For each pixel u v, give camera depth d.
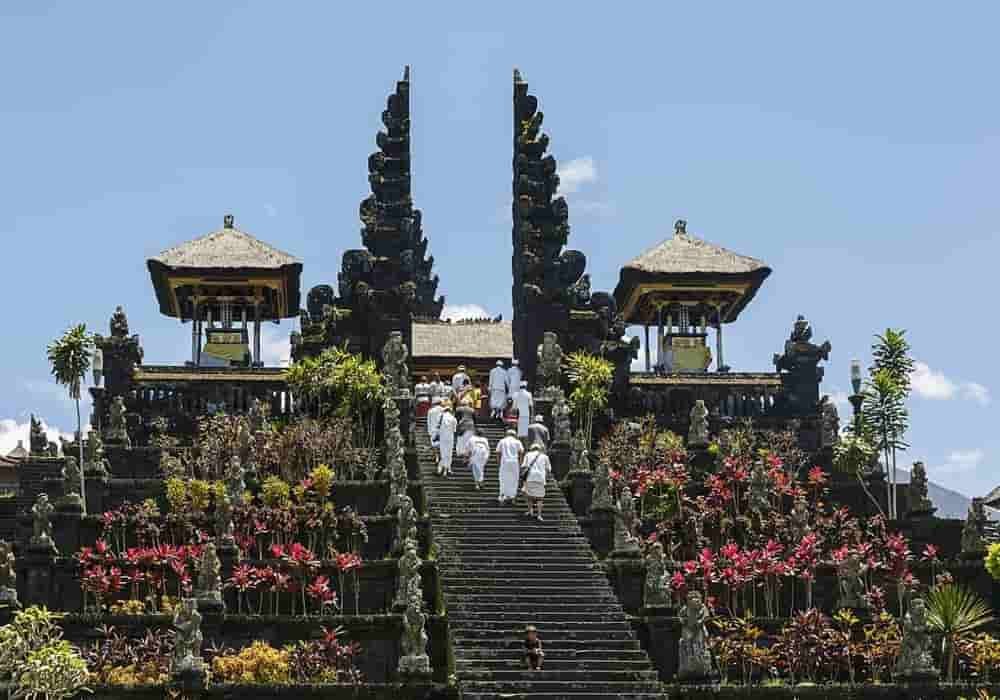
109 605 48.06
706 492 56.91
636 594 47.12
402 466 52.62
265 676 42.62
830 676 46.56
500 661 42.22
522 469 51.28
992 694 43.91
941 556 57.31
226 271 74.88
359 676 43.44
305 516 50.75
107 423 66.00
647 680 41.81
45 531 49.03
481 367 78.31
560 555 47.88
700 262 77.50
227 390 67.12
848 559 50.22
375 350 69.94
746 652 46.12
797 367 70.88
